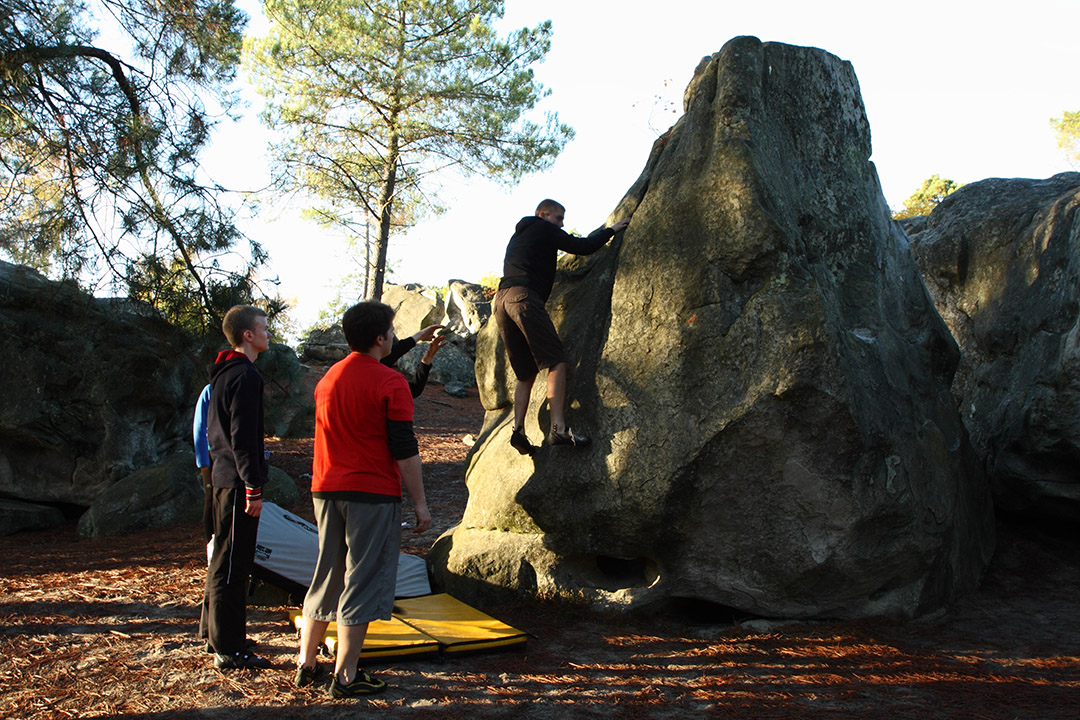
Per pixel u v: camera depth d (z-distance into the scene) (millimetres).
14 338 9266
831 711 4023
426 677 4445
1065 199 7445
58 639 5094
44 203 10047
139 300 9719
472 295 24156
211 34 11391
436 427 17031
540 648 4965
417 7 21953
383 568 4105
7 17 9383
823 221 5988
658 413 5297
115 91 10305
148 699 4129
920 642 5086
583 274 6344
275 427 14461
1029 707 4059
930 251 8922
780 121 5988
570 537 5570
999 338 7750
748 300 5230
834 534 5125
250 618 5508
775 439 5062
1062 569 6691
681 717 3969
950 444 6297
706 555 5328
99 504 8727
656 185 5828
